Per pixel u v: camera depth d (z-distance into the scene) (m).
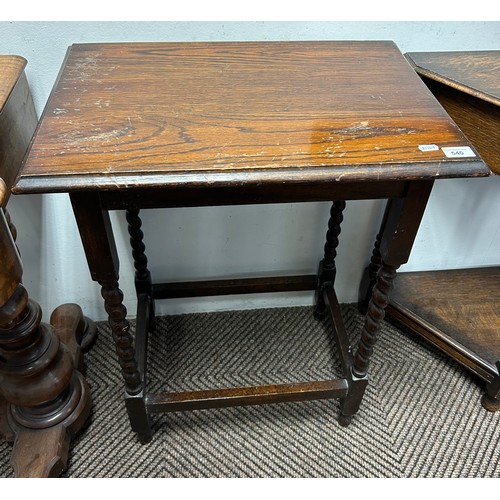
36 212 0.97
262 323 1.24
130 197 0.59
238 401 0.90
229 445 0.98
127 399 0.86
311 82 0.70
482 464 0.95
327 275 1.13
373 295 0.78
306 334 1.21
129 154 0.55
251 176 0.54
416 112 0.64
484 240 1.20
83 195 0.57
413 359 1.15
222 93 0.67
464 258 1.25
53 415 0.91
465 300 1.16
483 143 0.73
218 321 1.24
